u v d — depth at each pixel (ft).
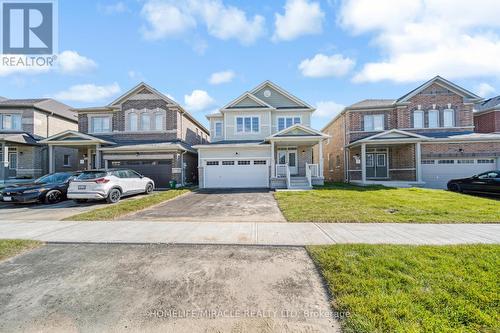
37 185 36.04
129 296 10.32
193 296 10.27
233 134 62.28
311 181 54.13
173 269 12.89
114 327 8.35
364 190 45.60
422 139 52.85
